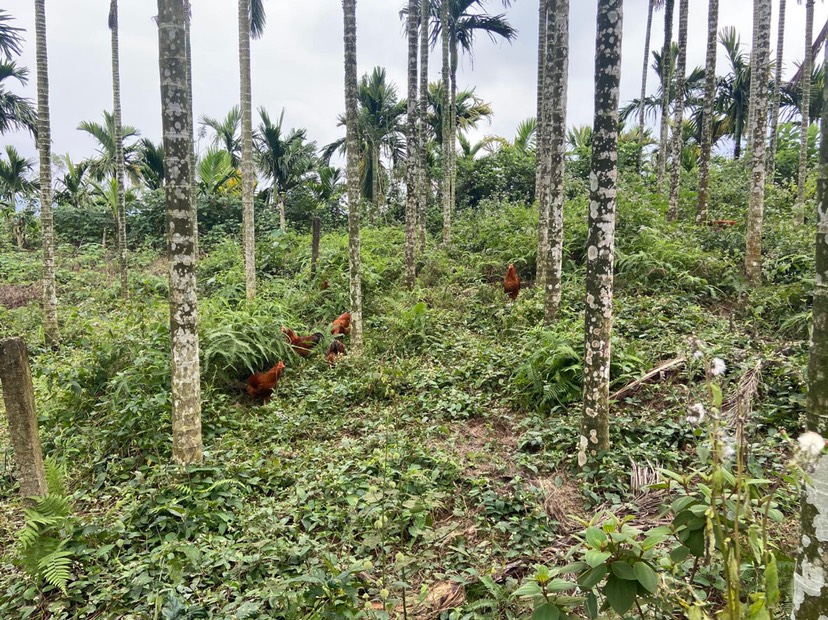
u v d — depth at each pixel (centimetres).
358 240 779
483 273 1111
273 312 878
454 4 1505
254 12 1228
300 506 420
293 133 1878
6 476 500
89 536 388
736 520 179
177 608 310
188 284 473
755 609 169
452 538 378
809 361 159
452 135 1717
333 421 589
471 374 669
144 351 623
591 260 440
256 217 1925
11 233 1858
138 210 1958
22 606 345
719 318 736
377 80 1998
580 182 1546
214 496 439
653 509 388
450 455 477
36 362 730
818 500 151
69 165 2016
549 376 595
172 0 442
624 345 633
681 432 477
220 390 668
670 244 937
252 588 340
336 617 289
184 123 457
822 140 153
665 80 1559
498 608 304
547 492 416
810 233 929
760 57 781
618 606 198
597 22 414
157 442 525
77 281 1361
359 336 790
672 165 1248
